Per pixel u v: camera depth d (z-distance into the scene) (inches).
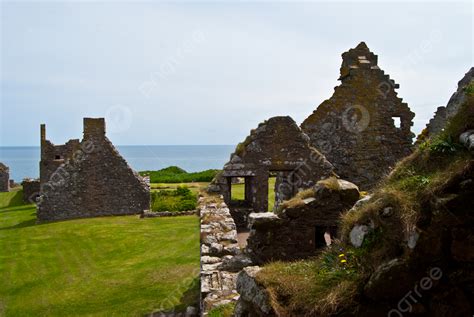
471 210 155.1
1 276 597.0
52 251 726.5
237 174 601.9
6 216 1123.3
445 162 172.1
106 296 488.4
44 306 472.1
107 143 1040.2
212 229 382.9
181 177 1537.9
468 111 176.6
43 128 1305.4
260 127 609.6
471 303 155.6
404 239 160.2
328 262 187.2
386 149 647.8
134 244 733.3
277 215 333.4
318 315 161.0
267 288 173.8
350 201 333.4
